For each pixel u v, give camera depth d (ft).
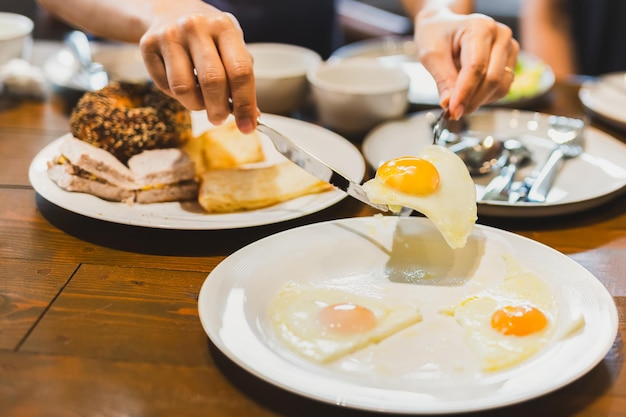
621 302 1.89
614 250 2.12
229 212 2.17
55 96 3.20
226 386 1.59
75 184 2.21
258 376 1.51
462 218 1.90
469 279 1.89
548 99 3.36
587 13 4.88
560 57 4.87
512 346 1.64
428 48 2.48
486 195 2.29
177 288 1.89
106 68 3.21
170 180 2.24
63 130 2.84
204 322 1.62
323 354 1.61
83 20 2.65
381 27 4.79
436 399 1.48
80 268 1.95
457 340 1.68
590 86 3.39
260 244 1.92
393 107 2.86
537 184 2.38
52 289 1.86
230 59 1.99
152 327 1.74
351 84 3.11
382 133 2.74
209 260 2.01
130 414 1.51
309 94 3.20
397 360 1.62
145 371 1.61
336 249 1.96
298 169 2.30
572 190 2.41
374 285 1.87
